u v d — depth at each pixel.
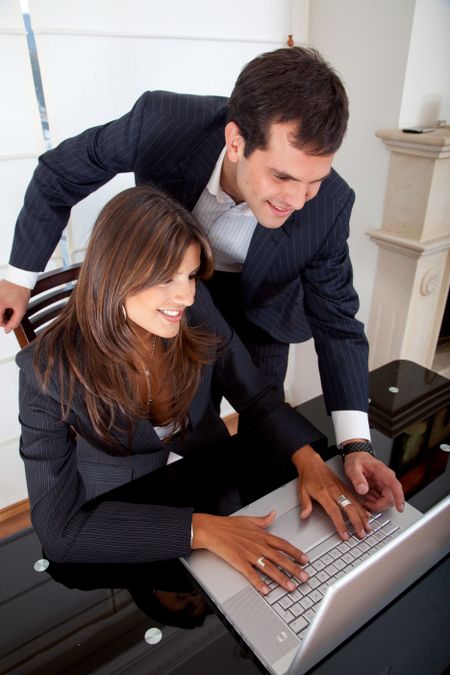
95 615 0.69
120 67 1.60
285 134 0.76
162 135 1.10
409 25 1.64
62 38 1.47
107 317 0.79
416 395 1.22
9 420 1.86
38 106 1.51
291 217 1.11
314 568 0.77
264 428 1.04
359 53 1.82
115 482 0.99
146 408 0.99
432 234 1.87
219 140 1.08
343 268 1.16
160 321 0.81
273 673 0.63
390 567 0.62
